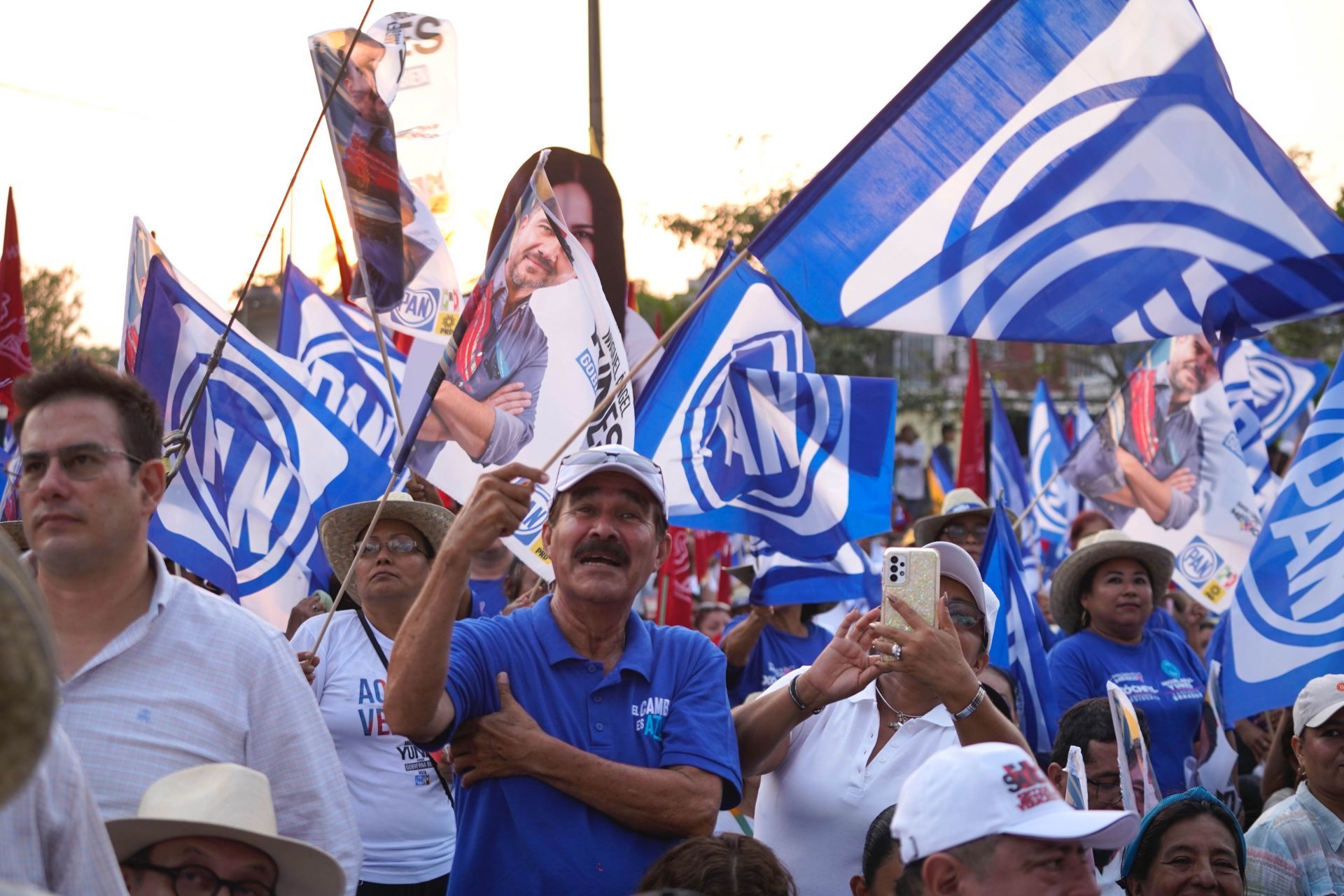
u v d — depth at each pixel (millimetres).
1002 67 4039
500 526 3318
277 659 3363
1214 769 6309
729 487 6316
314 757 3336
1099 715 4508
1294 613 5805
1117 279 4055
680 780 3559
